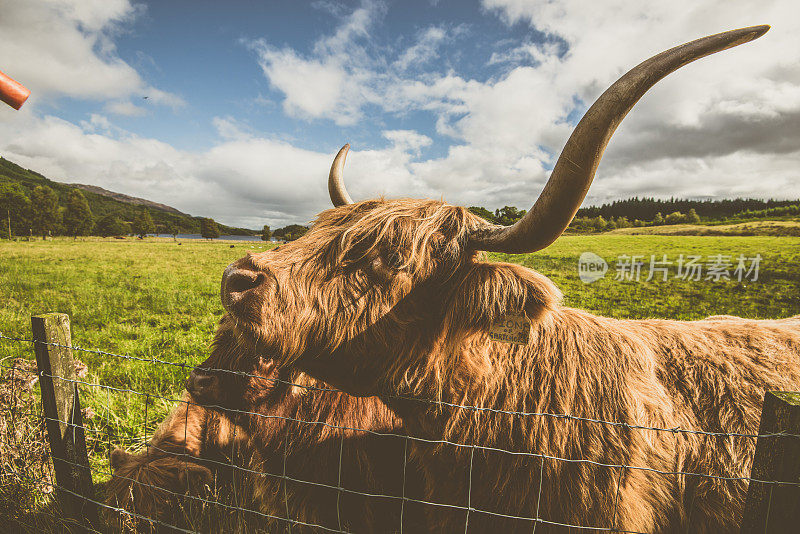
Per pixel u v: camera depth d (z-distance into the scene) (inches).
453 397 76.3
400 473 100.7
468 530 79.0
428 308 74.1
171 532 98.1
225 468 115.1
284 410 105.7
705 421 77.5
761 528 49.3
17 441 108.0
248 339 67.2
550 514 72.7
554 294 66.2
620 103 51.7
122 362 225.1
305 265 71.5
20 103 68.7
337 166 109.7
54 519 98.3
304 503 104.8
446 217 75.3
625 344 82.4
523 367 78.1
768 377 81.4
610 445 73.0
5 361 120.4
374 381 76.3
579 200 57.2
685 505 76.2
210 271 860.6
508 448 75.7
